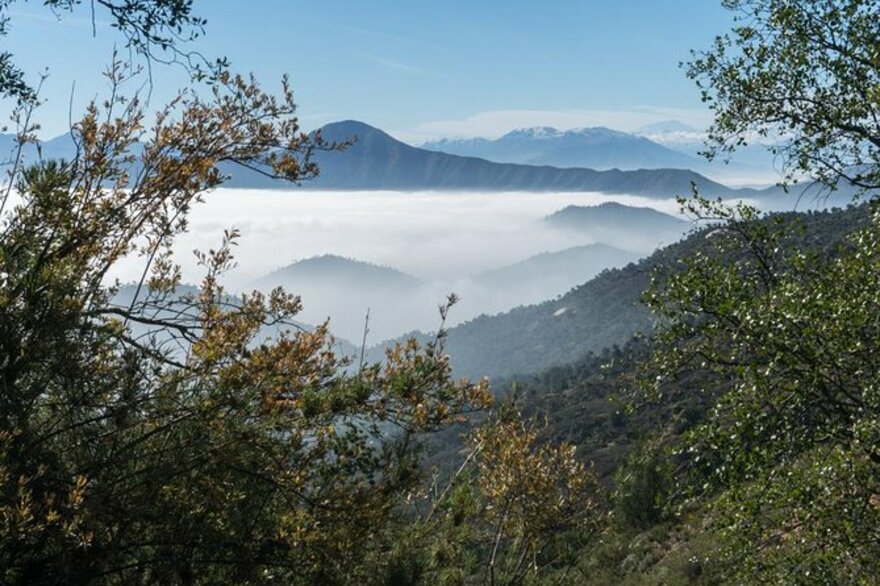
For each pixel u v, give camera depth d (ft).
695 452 27.94
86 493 12.24
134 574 13.74
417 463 15.05
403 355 14.94
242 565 13.73
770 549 26.91
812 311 24.93
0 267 13.20
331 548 13.58
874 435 24.03
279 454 13.75
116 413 13.17
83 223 14.92
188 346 14.76
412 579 16.12
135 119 15.24
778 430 26.50
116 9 16.97
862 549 23.54
